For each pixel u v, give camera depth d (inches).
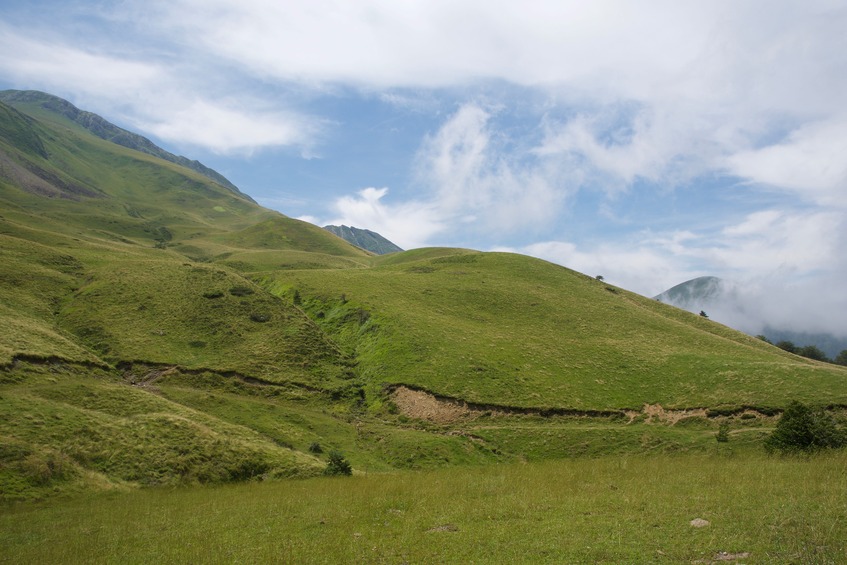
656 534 611.8
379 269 5526.6
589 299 4411.9
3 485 1142.3
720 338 3735.2
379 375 2721.5
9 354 1894.7
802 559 500.1
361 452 2009.1
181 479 1382.9
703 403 2320.4
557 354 3021.7
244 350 2797.7
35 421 1444.4
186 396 2230.6
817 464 1007.0
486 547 616.7
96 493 1222.9
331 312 3705.7
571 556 562.6
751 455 1432.1
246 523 859.4
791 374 2417.6
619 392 2556.6
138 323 2883.9
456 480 1106.1
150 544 774.5
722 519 644.1
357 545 663.1
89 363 2226.9
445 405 2399.1
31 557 745.6
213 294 3329.2
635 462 1283.2
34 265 3533.5
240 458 1537.9
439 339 3056.1
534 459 1957.4
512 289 4458.7
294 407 2378.2
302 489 1185.4
